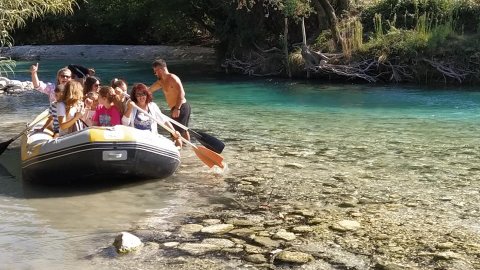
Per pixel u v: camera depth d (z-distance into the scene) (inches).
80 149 238.4
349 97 569.3
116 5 1254.9
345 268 162.4
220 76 804.0
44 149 244.7
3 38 409.1
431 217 206.8
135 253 174.1
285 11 748.6
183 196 235.0
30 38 1382.9
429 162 291.9
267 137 360.5
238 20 844.0
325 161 295.1
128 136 243.6
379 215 209.2
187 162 294.8
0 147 288.0
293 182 255.4
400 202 225.5
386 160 296.7
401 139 352.5
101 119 267.9
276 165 287.0
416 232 191.0
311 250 175.5
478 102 522.6
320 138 356.8
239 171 275.3
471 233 189.9
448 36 704.4
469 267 162.6
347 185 250.4
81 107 266.4
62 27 1387.8
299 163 291.0
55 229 195.8
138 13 1205.1
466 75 679.7
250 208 218.7
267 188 246.2
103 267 163.9
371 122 418.9
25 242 183.3
